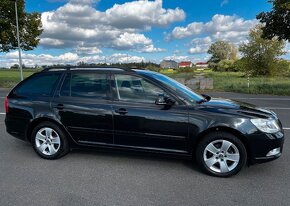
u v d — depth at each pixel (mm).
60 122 5309
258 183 4395
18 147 6242
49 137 5418
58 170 4902
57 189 4168
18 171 4855
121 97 5047
